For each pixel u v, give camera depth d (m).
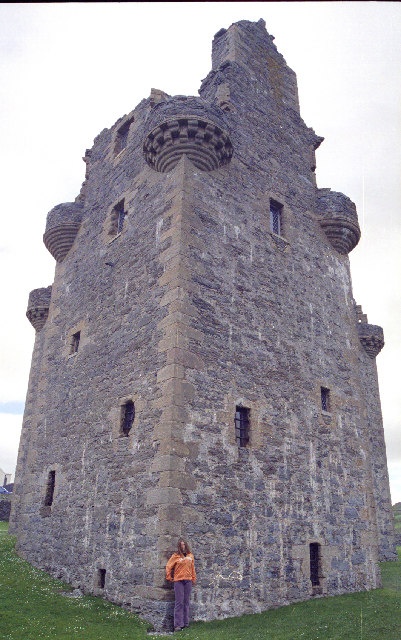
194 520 8.87
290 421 11.50
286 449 11.14
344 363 13.92
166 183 11.77
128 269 12.24
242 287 11.57
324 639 7.46
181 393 9.44
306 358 12.63
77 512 11.23
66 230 15.92
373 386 21.92
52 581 10.84
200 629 7.91
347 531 11.92
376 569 12.36
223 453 9.75
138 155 13.68
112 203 14.27
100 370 12.06
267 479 10.43
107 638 7.33
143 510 9.16
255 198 13.06
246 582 9.29
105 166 15.70
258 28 16.20
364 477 13.07
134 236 12.46
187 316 10.09
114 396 11.15
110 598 9.38
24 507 13.69
